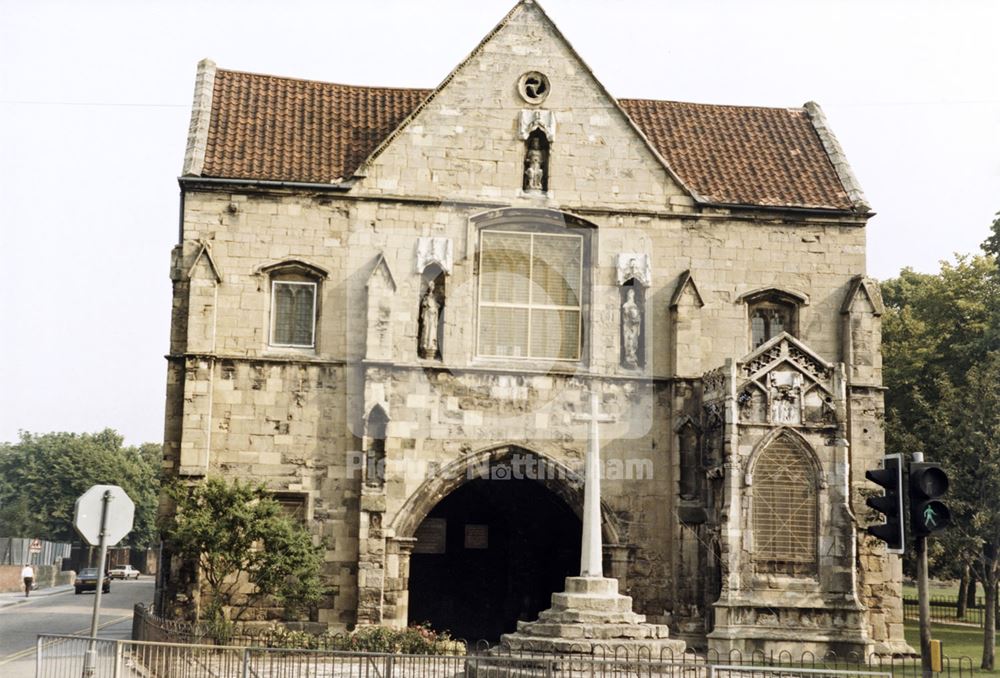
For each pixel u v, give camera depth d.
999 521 39.50
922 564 23.08
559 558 47.50
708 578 40.34
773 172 45.97
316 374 41.62
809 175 46.00
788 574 38.69
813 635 37.97
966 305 60.53
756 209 44.03
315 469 41.22
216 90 45.62
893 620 42.16
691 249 43.72
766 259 44.09
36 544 104.19
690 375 42.28
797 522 38.88
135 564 145.38
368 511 40.16
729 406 39.06
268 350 41.69
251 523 38.09
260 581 38.38
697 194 44.22
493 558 47.84
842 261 44.47
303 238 42.22
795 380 39.47
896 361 60.28
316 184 42.22
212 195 42.19
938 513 22.83
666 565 41.66
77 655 26.81
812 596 38.41
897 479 23.16
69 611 62.09
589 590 31.22
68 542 137.75
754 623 38.03
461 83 43.34
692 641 40.16
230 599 40.16
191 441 40.59
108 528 24.28
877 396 43.50
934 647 22.92
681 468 41.56
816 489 39.06
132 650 28.39
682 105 48.88
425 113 43.00
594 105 43.69
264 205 42.28
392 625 40.06
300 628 40.22
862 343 43.75
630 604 31.17
